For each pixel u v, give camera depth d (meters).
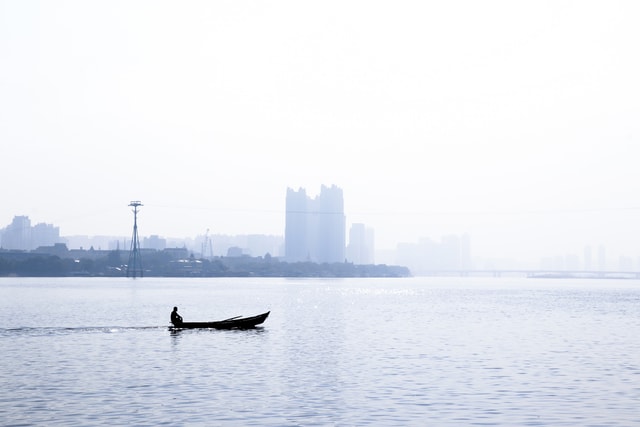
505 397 42.62
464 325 99.31
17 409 38.72
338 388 45.53
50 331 85.00
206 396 42.66
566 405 40.25
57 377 49.75
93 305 149.00
